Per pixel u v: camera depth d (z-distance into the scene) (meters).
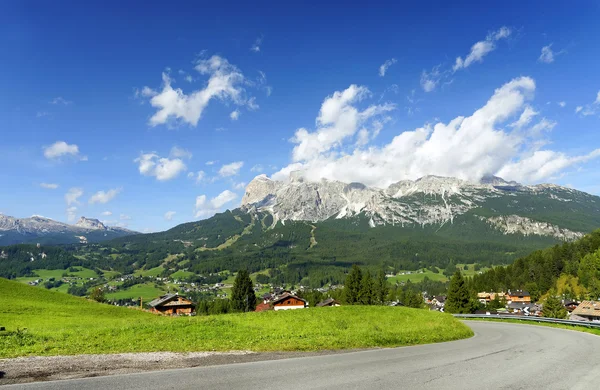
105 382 11.88
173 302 115.56
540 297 180.88
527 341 29.78
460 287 111.38
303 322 34.75
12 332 21.62
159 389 11.21
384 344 24.95
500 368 16.61
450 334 33.31
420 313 47.19
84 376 12.70
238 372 13.97
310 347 21.39
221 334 24.28
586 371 16.19
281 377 13.40
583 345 26.66
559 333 38.84
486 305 163.38
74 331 23.72
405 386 12.78
